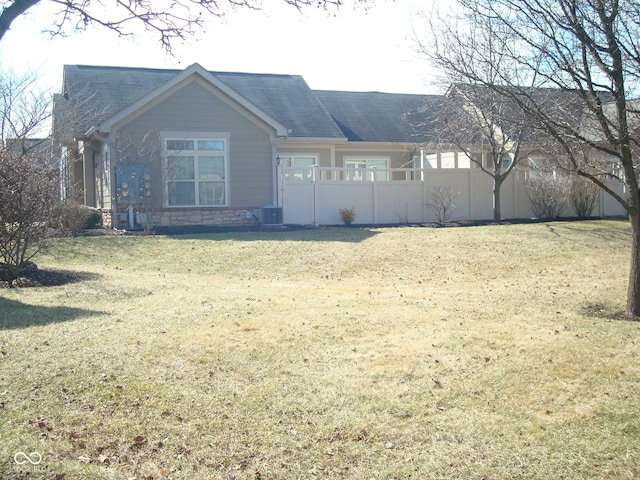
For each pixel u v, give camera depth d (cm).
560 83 867
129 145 1862
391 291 1111
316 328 809
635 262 924
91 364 654
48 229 1271
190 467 470
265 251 1511
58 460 468
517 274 1299
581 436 515
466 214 2189
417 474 464
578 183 2138
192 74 1947
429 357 694
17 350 696
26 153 1426
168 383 613
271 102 2512
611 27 823
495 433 522
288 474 463
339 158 2573
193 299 991
